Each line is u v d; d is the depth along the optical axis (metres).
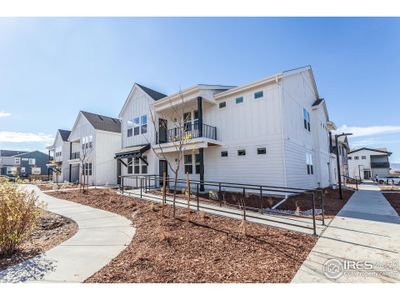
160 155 15.01
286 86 11.19
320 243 4.03
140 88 16.11
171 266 3.10
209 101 12.52
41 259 3.50
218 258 3.34
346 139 29.52
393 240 4.21
